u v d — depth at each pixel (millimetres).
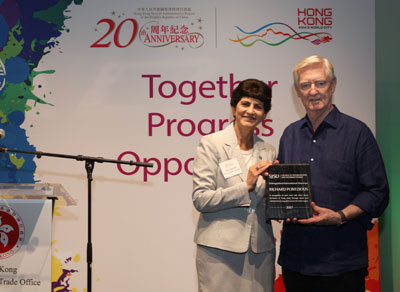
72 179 3795
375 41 4070
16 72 3789
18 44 3791
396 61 3830
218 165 2586
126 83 3836
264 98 2582
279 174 2443
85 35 3812
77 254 3787
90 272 2830
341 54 3867
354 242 2455
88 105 3814
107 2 3822
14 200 2539
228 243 2482
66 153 3801
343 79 3867
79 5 3814
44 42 3803
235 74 3842
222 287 2498
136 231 3820
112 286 3811
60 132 3801
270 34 3854
